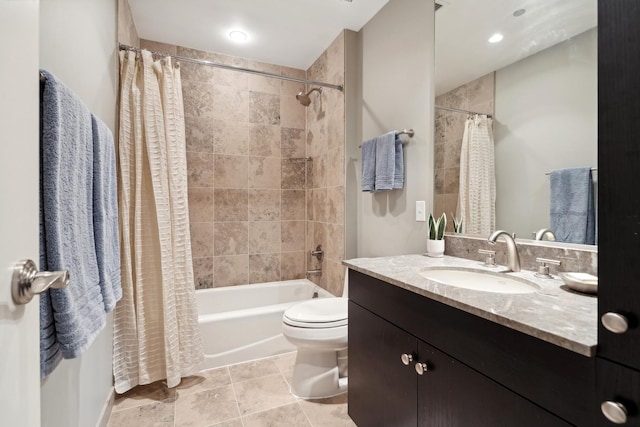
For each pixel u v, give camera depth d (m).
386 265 1.34
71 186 0.82
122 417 1.53
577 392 0.57
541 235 1.19
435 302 0.94
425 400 0.98
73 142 0.83
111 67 1.62
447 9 1.56
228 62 2.65
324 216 2.61
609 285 0.50
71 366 1.06
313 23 2.18
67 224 0.79
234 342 2.08
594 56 1.04
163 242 1.79
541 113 1.19
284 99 2.87
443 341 0.91
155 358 1.79
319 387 1.71
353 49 2.28
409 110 1.79
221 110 2.62
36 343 0.54
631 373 0.48
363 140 2.21
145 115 1.80
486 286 1.21
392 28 1.92
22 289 0.48
